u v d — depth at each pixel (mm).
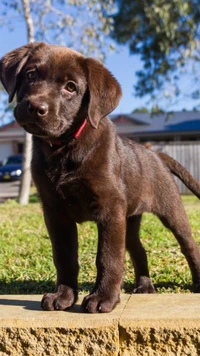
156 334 920
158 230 1860
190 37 5684
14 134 12156
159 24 5203
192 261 1349
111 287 1001
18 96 1062
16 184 8195
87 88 1057
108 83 1059
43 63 1047
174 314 943
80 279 1415
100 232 1031
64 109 1023
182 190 5004
